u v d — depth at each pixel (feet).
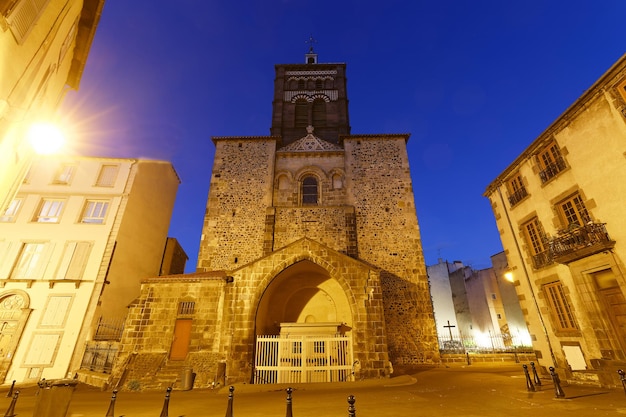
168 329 46.42
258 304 43.83
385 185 71.82
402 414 21.86
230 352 40.86
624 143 29.99
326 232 66.39
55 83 31.60
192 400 30.78
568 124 35.91
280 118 91.40
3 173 24.82
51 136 28.71
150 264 73.56
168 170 83.46
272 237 65.72
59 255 58.65
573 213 35.65
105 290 57.41
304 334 44.55
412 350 55.83
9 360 49.90
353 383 36.96
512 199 44.96
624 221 29.63
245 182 72.64
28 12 19.98
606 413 19.66
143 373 41.60
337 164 75.61
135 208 67.92
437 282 123.24
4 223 60.54
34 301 54.54
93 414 24.34
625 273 29.12
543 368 38.47
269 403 27.89
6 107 20.54
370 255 64.03
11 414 24.59
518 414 20.51
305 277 53.47
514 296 98.17
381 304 43.34
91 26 32.50
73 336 52.39
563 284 35.88
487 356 60.54
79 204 64.03
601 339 31.17
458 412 21.81
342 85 97.40
